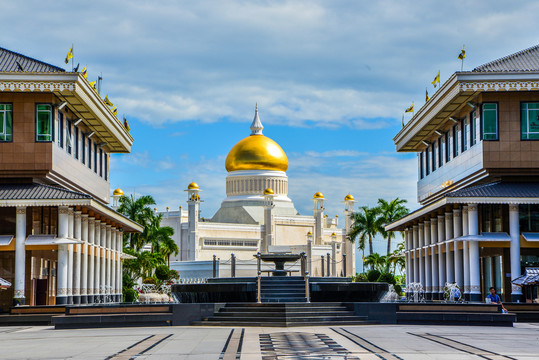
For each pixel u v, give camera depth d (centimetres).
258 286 4691
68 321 3962
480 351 2516
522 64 5312
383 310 4047
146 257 9556
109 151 7194
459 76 5103
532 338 3055
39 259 5369
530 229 5256
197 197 13650
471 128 5553
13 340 3238
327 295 4778
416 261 7200
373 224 11544
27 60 5300
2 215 5175
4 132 5012
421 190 7538
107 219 6256
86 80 5094
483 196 4934
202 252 13575
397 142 7606
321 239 15188
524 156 5156
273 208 14412
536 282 4069
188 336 3216
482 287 5853
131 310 4012
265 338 3053
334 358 2312
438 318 3991
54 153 5041
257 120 15850
